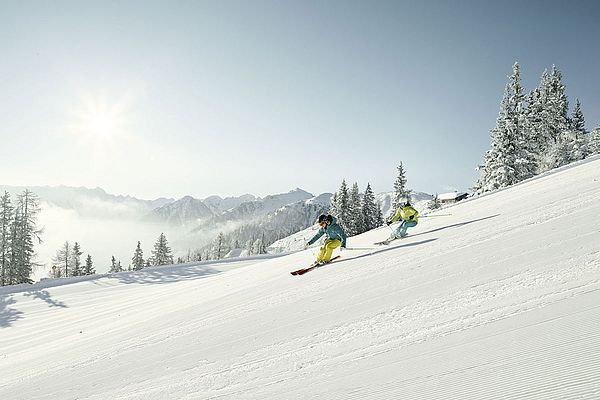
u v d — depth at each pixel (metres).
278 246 124.25
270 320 6.38
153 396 4.30
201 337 6.57
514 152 37.66
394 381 2.85
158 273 29.84
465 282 5.30
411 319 4.45
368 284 6.92
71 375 6.42
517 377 2.33
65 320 17.48
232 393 3.73
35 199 42.59
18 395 5.97
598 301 3.18
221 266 31.98
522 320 3.32
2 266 40.12
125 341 8.23
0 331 17.47
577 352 2.41
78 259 66.12
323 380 3.37
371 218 61.31
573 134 45.44
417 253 8.52
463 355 2.96
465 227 10.22
